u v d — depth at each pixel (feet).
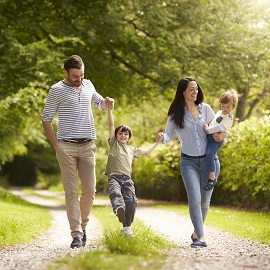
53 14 102.37
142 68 106.42
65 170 36.81
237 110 131.75
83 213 37.83
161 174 112.98
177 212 76.89
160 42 102.22
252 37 109.91
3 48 95.25
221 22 106.01
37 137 149.69
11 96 93.86
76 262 25.05
